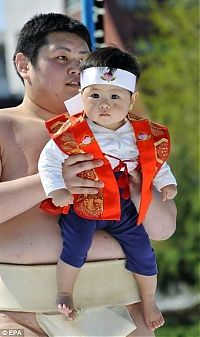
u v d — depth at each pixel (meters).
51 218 5.06
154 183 5.00
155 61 21.12
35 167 5.20
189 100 20.70
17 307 5.00
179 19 21.19
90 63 4.76
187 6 21.31
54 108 5.43
